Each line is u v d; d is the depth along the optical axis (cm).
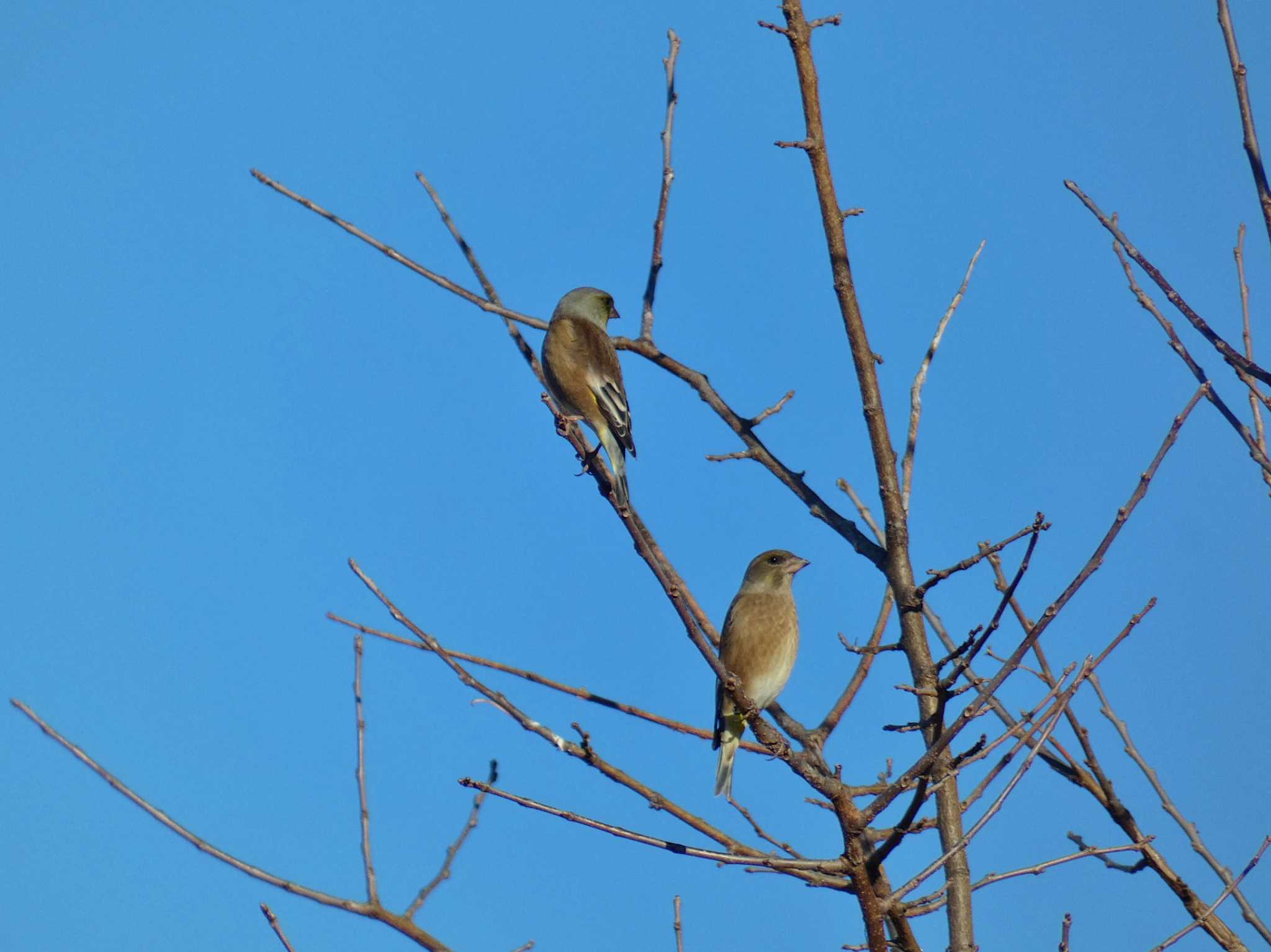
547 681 1131
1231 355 952
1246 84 966
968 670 1046
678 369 1359
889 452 1145
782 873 909
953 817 1002
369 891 888
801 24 1211
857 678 1260
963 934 960
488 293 1384
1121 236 1010
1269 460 947
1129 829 1092
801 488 1257
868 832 1098
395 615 973
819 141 1198
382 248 1318
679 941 926
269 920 862
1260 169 946
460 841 934
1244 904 1012
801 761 930
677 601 978
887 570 1128
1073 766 1122
